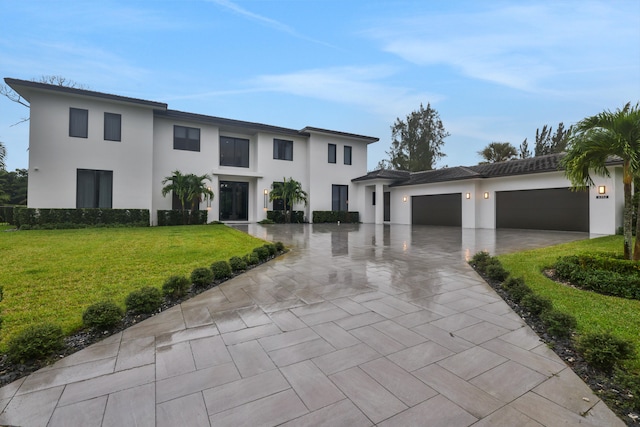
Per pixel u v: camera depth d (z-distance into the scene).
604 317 3.49
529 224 14.75
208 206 17.30
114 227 13.68
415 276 5.50
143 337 3.08
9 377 2.37
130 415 1.95
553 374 2.40
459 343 2.93
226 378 2.35
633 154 4.69
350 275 5.59
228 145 18.92
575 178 5.71
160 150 16.30
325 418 1.91
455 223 17.72
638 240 4.85
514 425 1.85
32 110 12.89
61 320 3.46
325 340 2.99
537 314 3.59
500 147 30.69
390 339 3.01
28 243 8.57
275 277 5.45
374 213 22.53
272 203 19.78
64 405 2.04
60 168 13.29
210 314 3.70
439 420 1.89
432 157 39.19
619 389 2.20
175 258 6.84
